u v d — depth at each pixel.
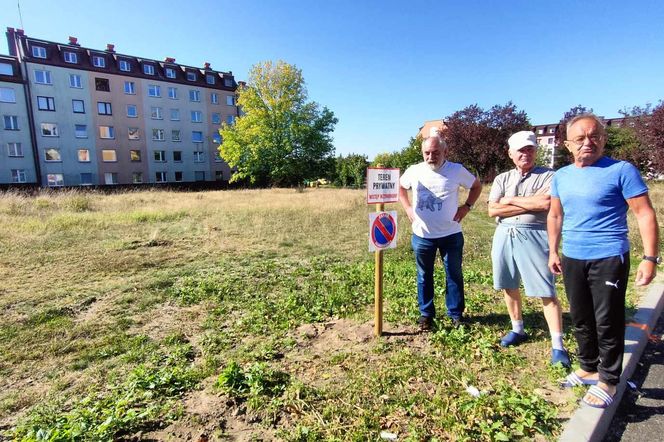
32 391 2.96
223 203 17.17
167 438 2.29
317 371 3.04
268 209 14.41
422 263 3.71
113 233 9.96
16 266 6.71
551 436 2.23
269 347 3.47
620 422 2.49
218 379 2.79
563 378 2.83
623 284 2.42
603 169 2.44
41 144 37.34
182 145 46.84
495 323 3.90
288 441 2.26
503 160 23.69
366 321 4.08
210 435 2.32
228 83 50.59
